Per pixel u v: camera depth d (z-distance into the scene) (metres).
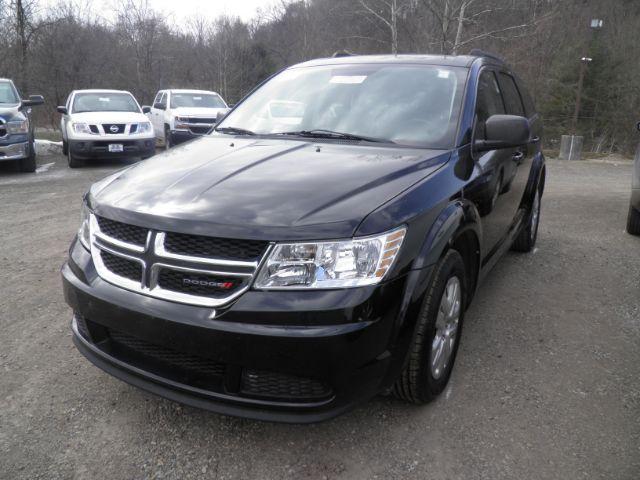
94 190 2.66
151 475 2.15
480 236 2.89
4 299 3.82
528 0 18.38
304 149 2.88
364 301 2.01
